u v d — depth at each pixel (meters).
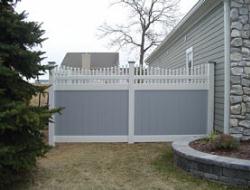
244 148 6.20
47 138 8.76
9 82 4.83
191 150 5.99
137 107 8.66
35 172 5.77
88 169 6.03
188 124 8.75
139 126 8.68
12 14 4.86
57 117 8.55
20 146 4.65
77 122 8.61
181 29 12.54
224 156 5.50
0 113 4.20
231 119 7.57
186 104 8.73
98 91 8.61
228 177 5.04
